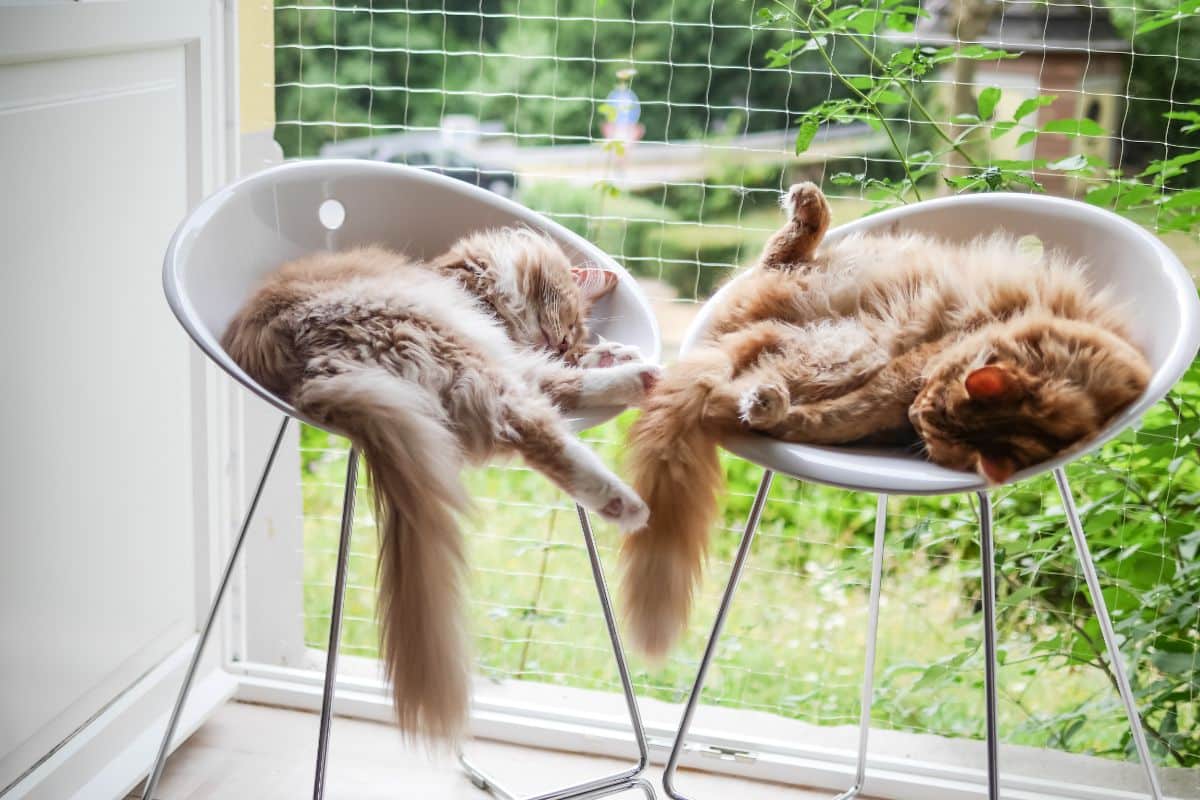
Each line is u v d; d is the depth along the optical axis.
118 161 1.60
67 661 1.58
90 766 1.66
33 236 1.44
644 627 1.33
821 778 1.86
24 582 1.48
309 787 1.81
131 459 1.69
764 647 2.28
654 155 2.91
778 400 1.24
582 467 1.26
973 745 1.93
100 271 1.58
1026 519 2.00
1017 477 1.14
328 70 3.15
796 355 1.33
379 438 1.19
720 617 1.46
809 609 2.34
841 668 2.24
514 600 2.37
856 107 2.01
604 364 1.46
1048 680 2.14
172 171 1.74
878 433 1.31
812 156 2.03
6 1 1.33
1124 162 2.47
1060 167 1.86
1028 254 1.40
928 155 1.96
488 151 3.22
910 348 1.32
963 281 1.35
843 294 1.42
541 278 1.51
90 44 1.48
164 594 1.82
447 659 1.19
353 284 1.37
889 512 2.30
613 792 1.65
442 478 1.20
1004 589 2.15
